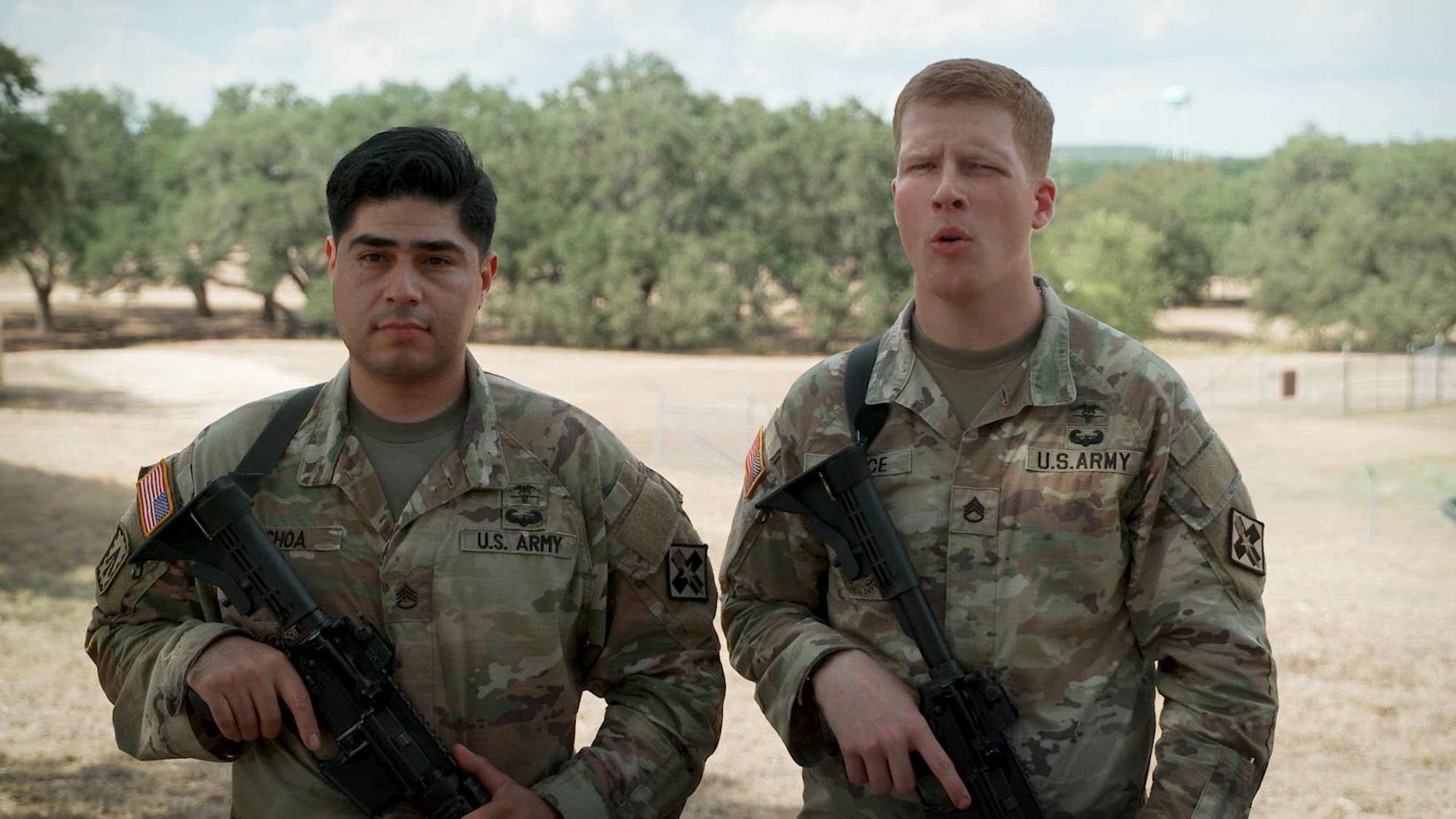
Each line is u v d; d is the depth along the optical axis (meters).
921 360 2.11
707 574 2.14
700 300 47.53
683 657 2.10
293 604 1.92
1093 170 84.69
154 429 19.27
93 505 12.41
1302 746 6.07
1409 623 8.52
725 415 23.92
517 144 53.53
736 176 51.66
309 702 1.88
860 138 50.88
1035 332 2.09
